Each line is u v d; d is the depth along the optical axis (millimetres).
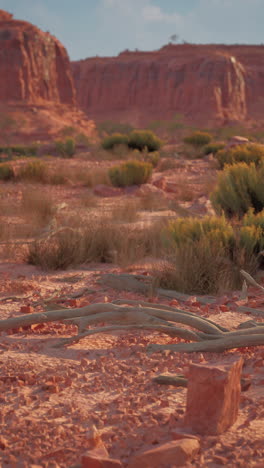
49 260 8000
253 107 177500
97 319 4809
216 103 158375
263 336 4305
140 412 3256
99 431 3004
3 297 6355
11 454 2748
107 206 14359
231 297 6457
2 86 113750
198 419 2965
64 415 3223
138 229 10047
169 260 7672
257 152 18109
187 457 2611
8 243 9062
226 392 2947
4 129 98688
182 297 6340
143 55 189625
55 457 2707
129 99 175750
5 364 4125
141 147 31438
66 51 132500
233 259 7406
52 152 38500
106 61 185875
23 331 5074
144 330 5113
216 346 4316
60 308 5641
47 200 12945
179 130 88625
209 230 8023
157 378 3703
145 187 16938
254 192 10008
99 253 8680
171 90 166375
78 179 20344
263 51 199000
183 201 15953
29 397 3477
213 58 163750
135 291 6715
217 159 23062
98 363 4109
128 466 2586
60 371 3973
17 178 20250
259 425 3055
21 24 125938
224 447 2775
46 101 121750
